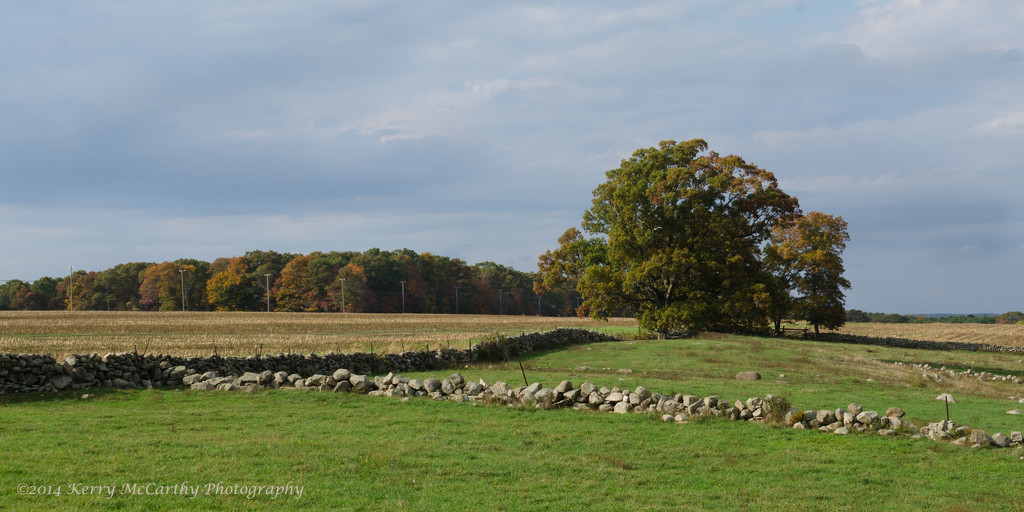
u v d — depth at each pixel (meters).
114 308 149.25
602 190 57.41
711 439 13.19
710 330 56.78
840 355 37.81
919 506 9.27
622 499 9.19
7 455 10.27
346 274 136.12
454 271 165.75
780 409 15.12
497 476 10.09
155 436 12.16
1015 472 11.16
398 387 18.05
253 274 145.12
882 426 14.41
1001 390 24.98
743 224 56.94
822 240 66.56
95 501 8.16
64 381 17.88
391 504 8.47
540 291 64.69
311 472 9.77
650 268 50.59
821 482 10.37
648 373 27.14
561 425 14.26
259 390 18.22
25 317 78.38
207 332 58.72
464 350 33.84
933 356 45.56
